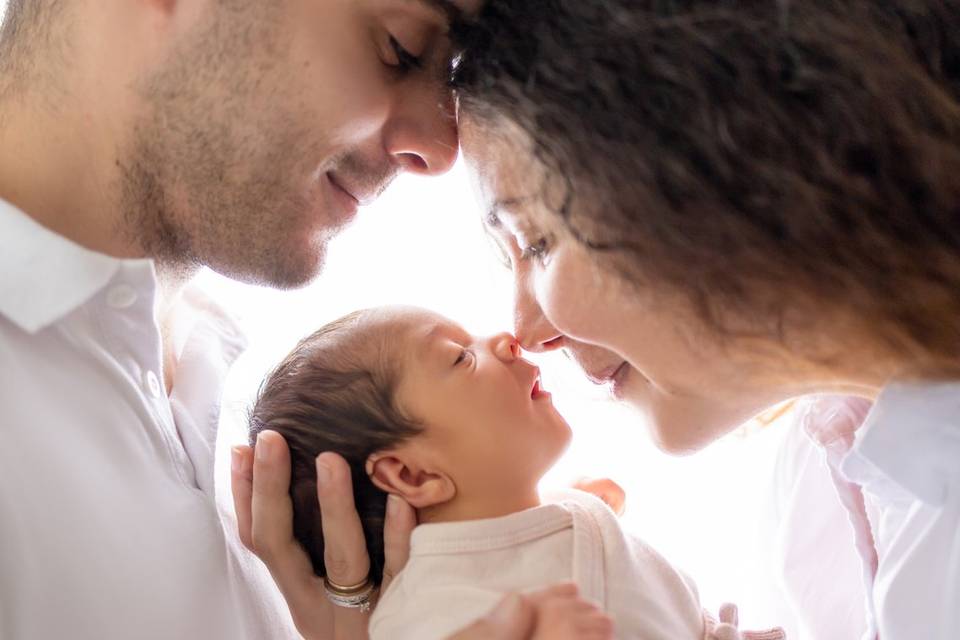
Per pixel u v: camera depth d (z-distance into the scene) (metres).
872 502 1.07
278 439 1.11
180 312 1.34
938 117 0.76
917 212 0.77
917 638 0.96
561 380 1.35
